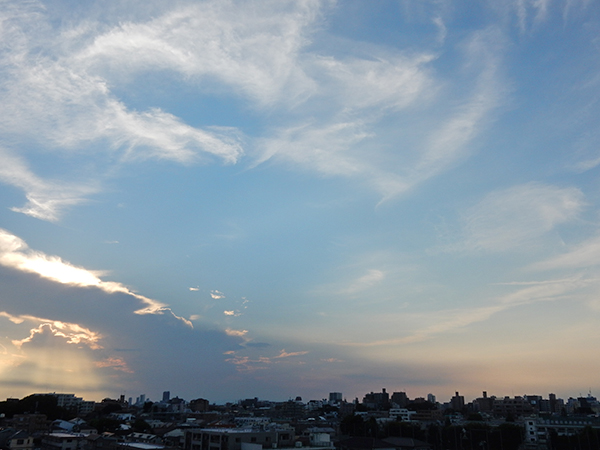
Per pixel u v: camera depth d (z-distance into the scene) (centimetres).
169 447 11844
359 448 15150
